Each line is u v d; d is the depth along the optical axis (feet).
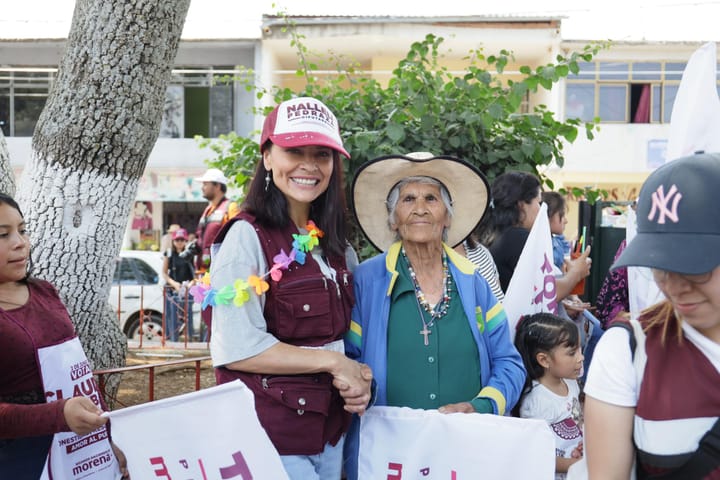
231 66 52.85
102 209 11.89
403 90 15.29
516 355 8.96
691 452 4.61
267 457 7.01
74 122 11.57
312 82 17.79
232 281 7.39
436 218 8.80
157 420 7.07
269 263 7.66
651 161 53.57
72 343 8.23
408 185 9.00
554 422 9.84
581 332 13.03
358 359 8.77
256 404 7.52
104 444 8.20
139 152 12.17
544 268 10.58
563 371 9.75
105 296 12.46
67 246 11.71
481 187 9.52
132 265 32.68
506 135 16.14
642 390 4.87
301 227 8.38
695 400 4.64
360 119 16.10
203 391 6.94
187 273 31.24
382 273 8.94
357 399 7.49
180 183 53.72
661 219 4.57
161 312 31.37
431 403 8.50
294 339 7.65
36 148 11.92
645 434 4.83
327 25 48.91
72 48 11.72
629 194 54.39
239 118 53.67
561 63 15.42
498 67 15.44
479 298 8.98
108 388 13.44
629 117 54.03
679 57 53.01
